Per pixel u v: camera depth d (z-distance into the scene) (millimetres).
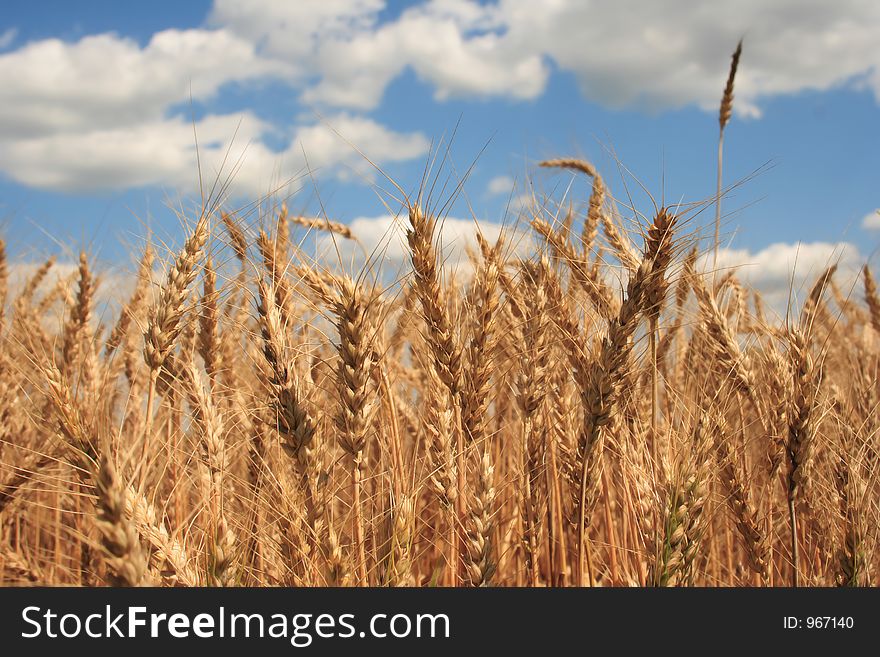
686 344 675
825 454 559
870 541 526
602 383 492
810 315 547
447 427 524
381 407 551
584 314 565
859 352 707
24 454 571
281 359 479
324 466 498
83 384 497
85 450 438
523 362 563
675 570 479
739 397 583
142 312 602
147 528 441
